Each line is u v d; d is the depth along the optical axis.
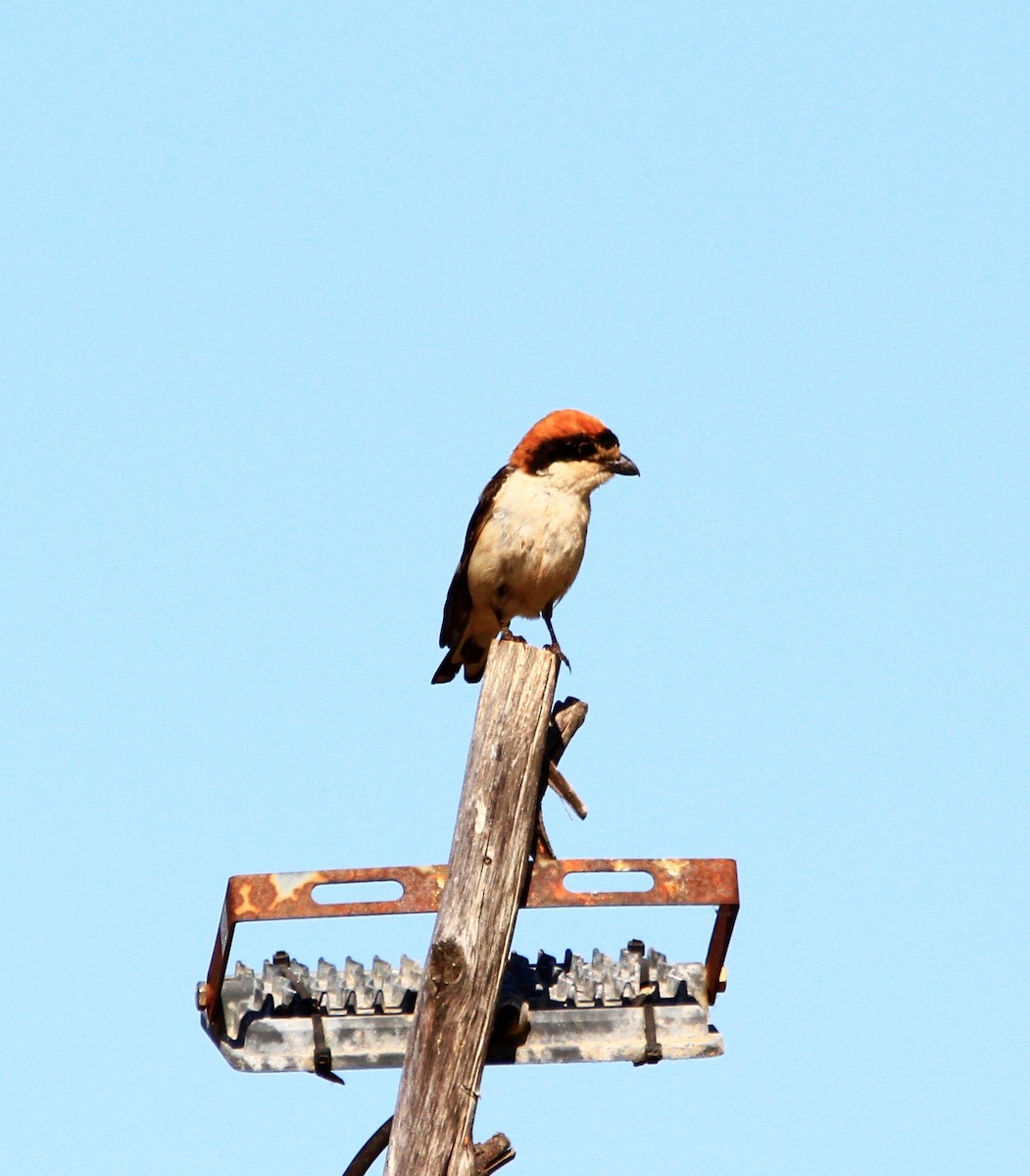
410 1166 10.06
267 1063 11.40
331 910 11.02
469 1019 10.32
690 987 12.00
